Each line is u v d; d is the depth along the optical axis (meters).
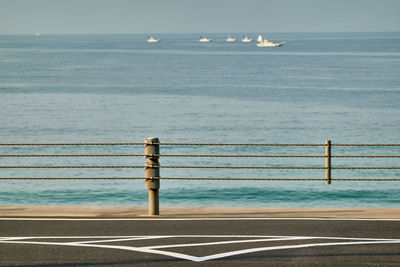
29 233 10.80
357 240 10.20
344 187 36.56
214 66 175.88
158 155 12.57
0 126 63.12
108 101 88.38
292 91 102.94
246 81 124.06
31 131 60.19
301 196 34.16
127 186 36.78
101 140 55.91
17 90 103.25
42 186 36.56
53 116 71.38
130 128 62.72
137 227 11.35
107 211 13.07
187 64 185.62
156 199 12.62
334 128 61.94
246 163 46.31
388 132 59.22
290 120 68.19
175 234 10.73
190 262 8.81
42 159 47.62
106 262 8.83
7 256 9.16
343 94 97.00
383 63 185.12
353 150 51.44
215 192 35.00
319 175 41.59
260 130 61.06
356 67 166.75
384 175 41.56
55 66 173.62
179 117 71.19
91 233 10.82
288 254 9.25
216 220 12.05
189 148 52.56
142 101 88.62
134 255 9.23
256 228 11.22
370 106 80.69
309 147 53.06
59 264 8.72
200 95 97.44
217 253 9.34
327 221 11.88
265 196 34.12
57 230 11.07
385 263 8.73
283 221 11.90
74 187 36.34
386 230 11.02
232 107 81.12
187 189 35.81
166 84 117.44
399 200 33.22
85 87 110.31
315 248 9.64
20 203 31.67
